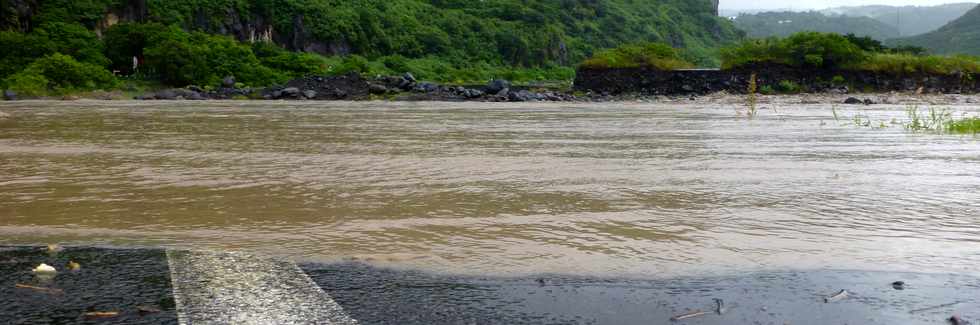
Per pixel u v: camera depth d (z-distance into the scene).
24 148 7.29
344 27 75.44
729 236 3.24
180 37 44.34
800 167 5.68
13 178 5.09
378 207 3.96
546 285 2.51
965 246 3.04
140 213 3.81
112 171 5.45
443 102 24.30
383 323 2.12
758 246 3.05
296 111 16.75
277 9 73.19
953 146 7.48
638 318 2.17
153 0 63.34
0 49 39.97
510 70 81.44
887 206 3.95
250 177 5.12
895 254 2.91
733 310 2.24
